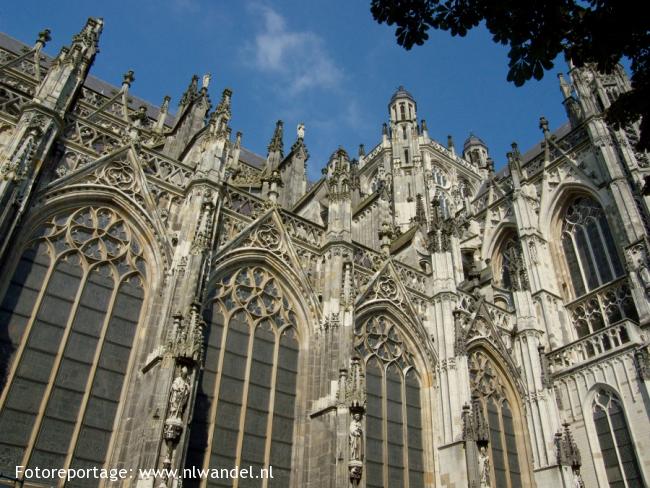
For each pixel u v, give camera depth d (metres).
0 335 24.84
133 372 27.62
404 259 48.16
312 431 31.42
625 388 40.31
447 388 38.41
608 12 16.02
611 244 50.41
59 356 26.08
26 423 23.98
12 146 27.27
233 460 28.86
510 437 42.50
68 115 31.84
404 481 34.84
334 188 41.69
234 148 48.91
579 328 49.59
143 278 30.53
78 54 32.97
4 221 24.84
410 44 17.72
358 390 30.89
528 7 16.44
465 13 16.97
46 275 27.42
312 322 35.44
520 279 50.44
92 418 25.75
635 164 48.81
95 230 30.09
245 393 31.05
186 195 33.88
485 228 64.56
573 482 38.53
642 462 37.72
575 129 58.06
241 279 34.34
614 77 57.69
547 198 58.00
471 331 44.03
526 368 45.53
